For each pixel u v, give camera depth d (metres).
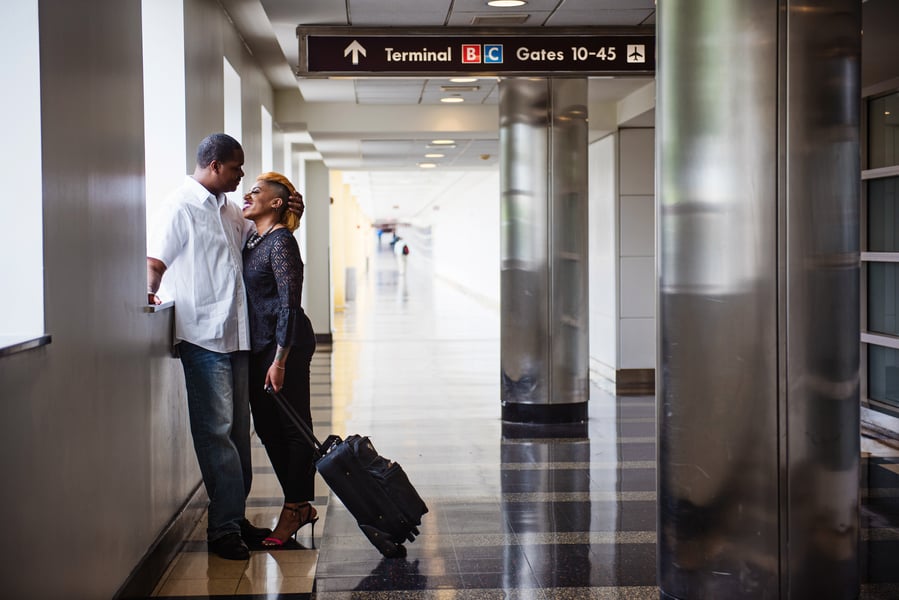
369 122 11.68
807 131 3.63
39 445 2.87
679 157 3.80
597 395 10.52
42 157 2.99
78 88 3.39
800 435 3.67
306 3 6.39
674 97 3.81
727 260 3.70
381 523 4.74
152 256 4.69
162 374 4.62
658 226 3.95
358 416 9.02
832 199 3.67
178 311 4.76
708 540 3.81
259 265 4.90
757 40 3.62
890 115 8.06
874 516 5.51
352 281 29.11
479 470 6.72
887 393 8.20
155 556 4.35
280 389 4.82
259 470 6.75
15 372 2.67
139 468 4.14
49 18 3.09
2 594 2.54
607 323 12.05
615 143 11.56
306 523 5.05
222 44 7.17
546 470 6.71
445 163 16.89
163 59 5.59
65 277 3.18
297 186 15.63
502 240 8.97
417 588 4.30
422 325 20.16
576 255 8.88
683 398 3.85
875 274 8.38
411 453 7.32
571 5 6.50
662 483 3.98
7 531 2.59
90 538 3.38
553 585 4.33
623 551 4.83
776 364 3.67
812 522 3.70
